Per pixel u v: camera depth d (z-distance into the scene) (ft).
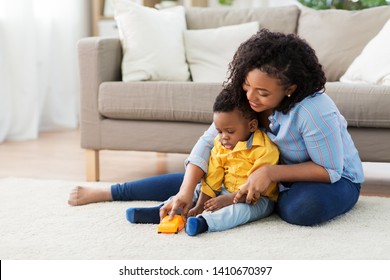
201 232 5.82
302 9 10.67
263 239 5.64
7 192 7.70
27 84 12.94
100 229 6.02
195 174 6.22
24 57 12.86
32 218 6.45
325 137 5.88
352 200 6.41
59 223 6.25
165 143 8.50
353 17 10.12
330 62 9.90
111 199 7.13
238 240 5.60
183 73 9.77
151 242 5.57
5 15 12.55
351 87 7.61
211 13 10.77
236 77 5.77
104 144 8.77
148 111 8.40
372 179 9.11
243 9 10.79
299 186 6.14
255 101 5.70
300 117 5.86
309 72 5.73
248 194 5.86
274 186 6.26
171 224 5.82
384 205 7.04
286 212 6.14
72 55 14.53
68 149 11.72
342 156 6.11
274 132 6.19
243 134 6.05
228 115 5.93
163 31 9.68
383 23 9.92
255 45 5.59
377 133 7.55
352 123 7.54
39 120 14.08
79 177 9.18
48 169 9.77
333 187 6.13
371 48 9.16
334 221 6.28
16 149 11.75
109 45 8.95
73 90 14.61
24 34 12.83
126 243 5.56
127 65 9.17
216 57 10.08
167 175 7.18
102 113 8.70
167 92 8.28
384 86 7.58
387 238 5.69
